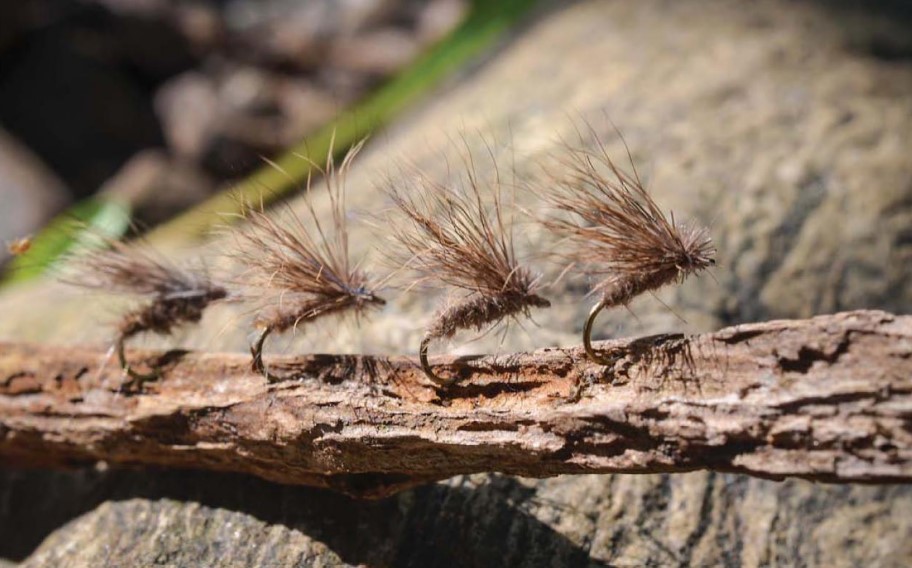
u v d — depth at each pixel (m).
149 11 0.51
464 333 0.22
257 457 0.20
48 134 0.48
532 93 0.28
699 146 0.26
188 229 0.28
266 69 0.54
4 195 0.40
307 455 0.19
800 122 0.26
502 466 0.19
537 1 0.39
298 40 0.55
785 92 0.27
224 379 0.20
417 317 0.22
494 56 0.36
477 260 0.19
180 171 0.44
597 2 0.36
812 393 0.18
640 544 0.20
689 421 0.18
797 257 0.24
